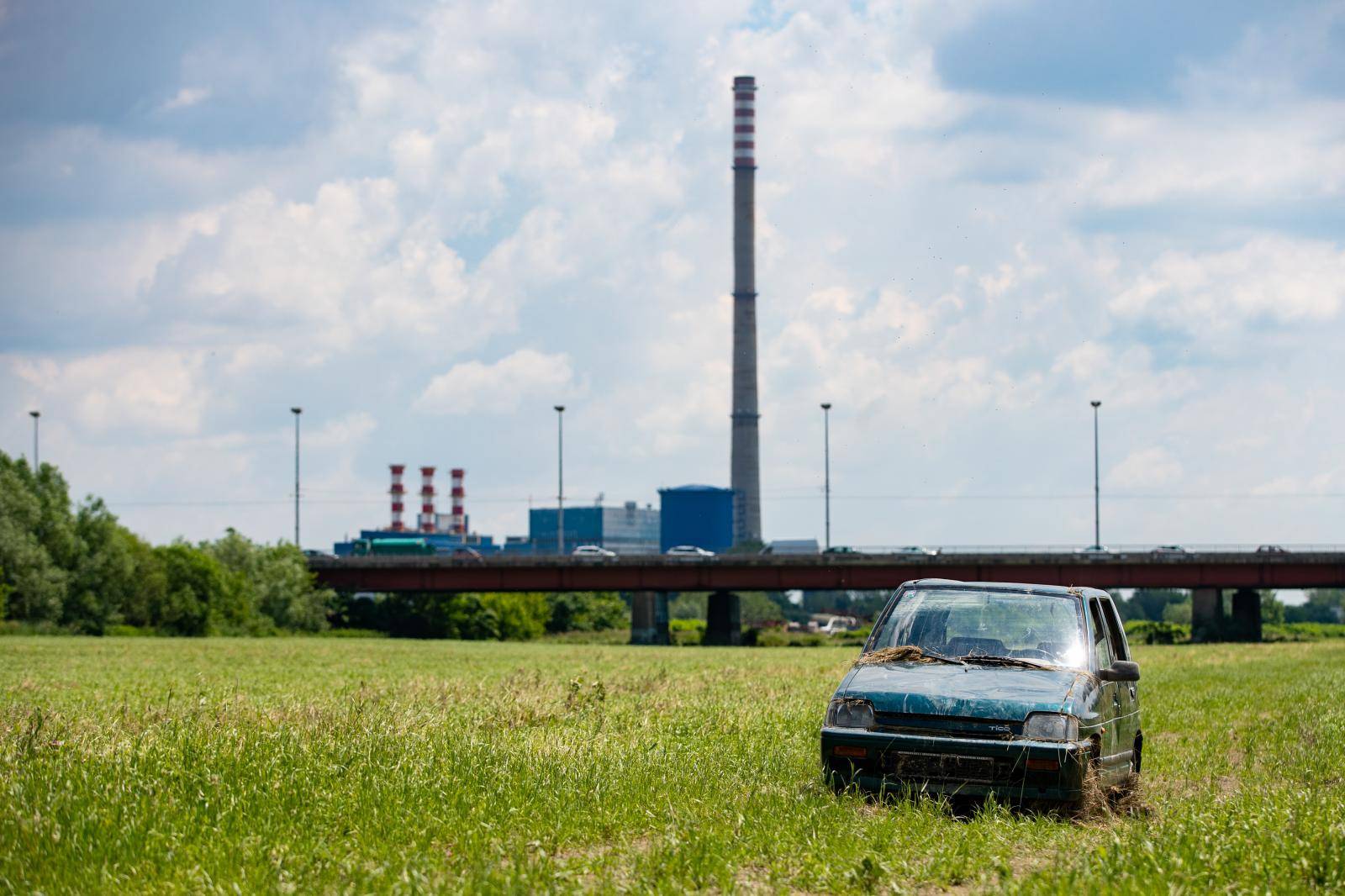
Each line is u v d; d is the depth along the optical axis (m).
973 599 16.33
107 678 40.44
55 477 114.75
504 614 149.75
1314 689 36.22
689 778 14.55
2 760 14.06
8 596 106.75
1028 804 13.74
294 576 129.38
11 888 9.25
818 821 12.28
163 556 121.25
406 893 9.23
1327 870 10.66
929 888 10.37
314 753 14.62
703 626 165.12
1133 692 17.45
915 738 14.04
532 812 12.40
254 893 9.27
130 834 10.53
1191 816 12.67
